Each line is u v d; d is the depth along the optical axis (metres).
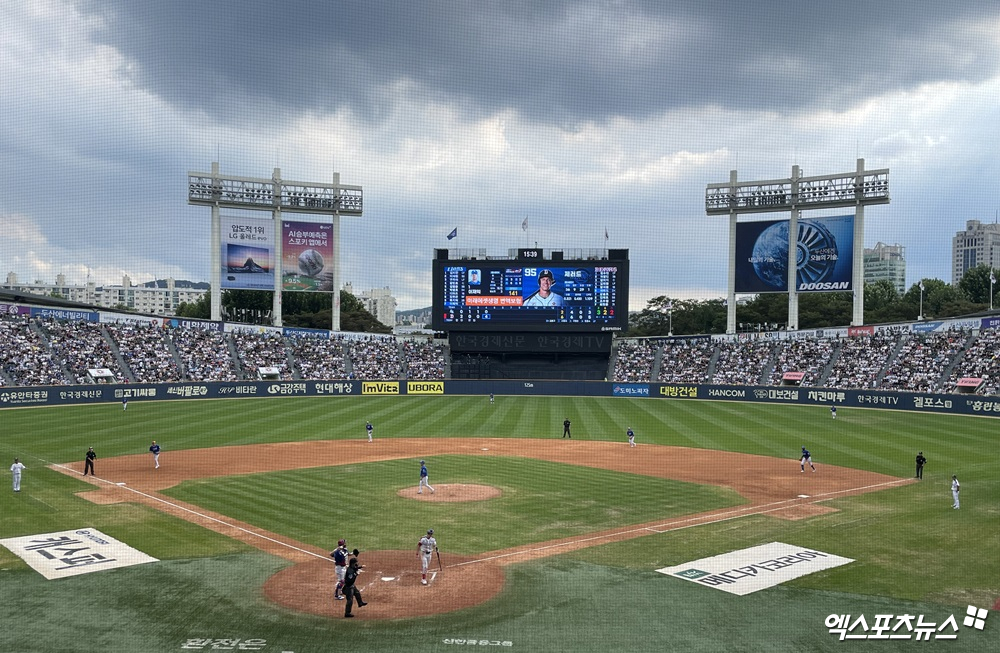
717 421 72.56
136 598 23.41
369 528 31.73
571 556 27.88
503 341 104.62
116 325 100.31
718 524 32.69
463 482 41.72
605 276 100.88
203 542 29.47
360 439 59.78
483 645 20.22
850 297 158.62
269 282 109.88
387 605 23.02
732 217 108.44
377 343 113.69
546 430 65.94
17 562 26.75
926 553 28.41
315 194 110.94
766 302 158.50
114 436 59.00
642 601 23.38
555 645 20.25
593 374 105.94
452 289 102.50
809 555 28.05
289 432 63.03
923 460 43.72
